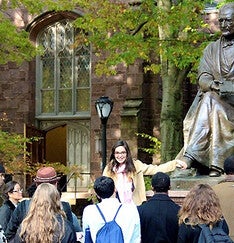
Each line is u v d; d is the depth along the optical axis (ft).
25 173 80.74
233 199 25.94
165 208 25.21
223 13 38.88
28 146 95.50
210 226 21.75
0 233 23.98
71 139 100.32
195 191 22.16
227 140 36.58
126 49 69.82
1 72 102.06
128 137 90.89
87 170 98.94
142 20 70.23
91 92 97.45
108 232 22.94
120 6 71.51
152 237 25.02
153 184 25.67
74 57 100.73
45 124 101.71
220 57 38.70
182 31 69.41
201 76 38.78
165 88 73.20
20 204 26.14
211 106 37.22
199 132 36.86
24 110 101.19
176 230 25.07
